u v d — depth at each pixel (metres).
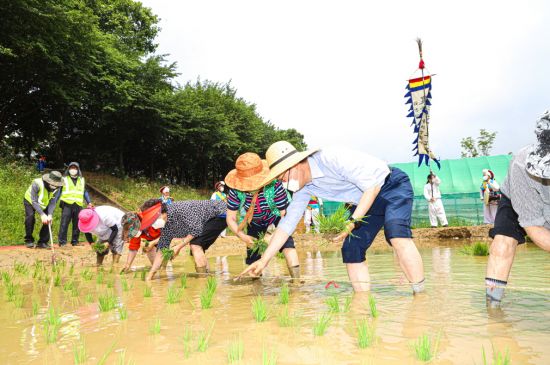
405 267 3.61
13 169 16.02
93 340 2.51
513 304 3.07
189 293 4.20
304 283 4.62
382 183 3.51
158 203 5.65
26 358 2.22
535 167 2.40
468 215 15.95
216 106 34.84
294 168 3.50
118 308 3.50
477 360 1.90
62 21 16.83
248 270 3.54
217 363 2.01
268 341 2.33
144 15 30.53
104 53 21.70
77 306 3.67
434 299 3.33
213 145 31.75
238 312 3.17
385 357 1.99
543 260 5.84
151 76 25.61
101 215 7.09
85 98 21.41
